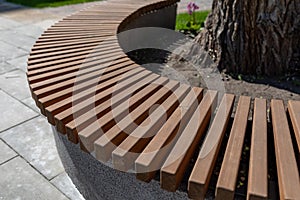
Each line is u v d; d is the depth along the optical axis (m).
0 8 7.91
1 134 2.90
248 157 1.63
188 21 5.95
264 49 3.51
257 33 3.47
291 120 1.75
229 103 1.91
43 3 8.41
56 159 2.57
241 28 3.51
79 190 2.22
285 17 3.39
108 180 1.77
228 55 3.66
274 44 3.49
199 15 6.46
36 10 7.67
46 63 2.50
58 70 2.37
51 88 2.08
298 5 3.38
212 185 1.44
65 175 2.40
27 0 8.84
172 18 5.62
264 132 1.60
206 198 1.40
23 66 4.39
